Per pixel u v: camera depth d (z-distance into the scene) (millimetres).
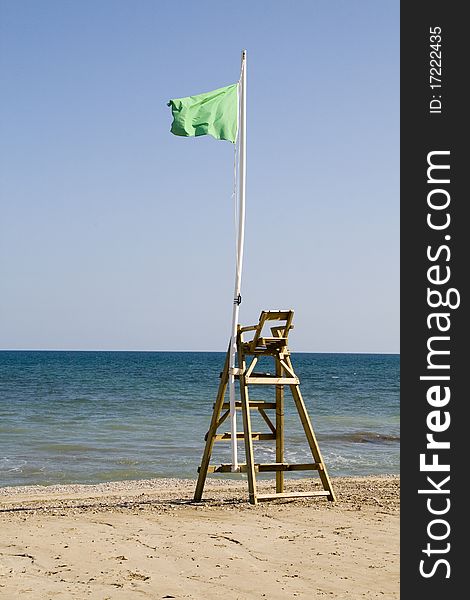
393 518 11375
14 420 36656
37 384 72312
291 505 12734
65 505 13523
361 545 9570
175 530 10438
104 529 10523
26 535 10086
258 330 12852
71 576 8117
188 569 8398
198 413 41281
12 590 7586
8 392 59906
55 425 34281
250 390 74188
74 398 53375
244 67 13570
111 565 8562
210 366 132625
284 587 7707
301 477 20125
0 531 10375
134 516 11672
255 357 13289
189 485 17766
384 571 8367
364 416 39500
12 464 22234
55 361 158500
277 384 13234
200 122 13258
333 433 30750
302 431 31109
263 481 18672
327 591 7582
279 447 13609
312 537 9992
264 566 8539
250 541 9742
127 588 7672
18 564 8609
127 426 33938
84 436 29828
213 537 9969
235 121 13492
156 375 94812
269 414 38844
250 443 12906
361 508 12289
